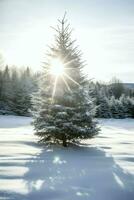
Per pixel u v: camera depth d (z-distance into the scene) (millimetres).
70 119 13305
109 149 13422
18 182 6797
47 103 14023
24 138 16734
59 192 6141
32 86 59125
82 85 14375
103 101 65500
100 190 6383
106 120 59812
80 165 9125
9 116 53500
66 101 13750
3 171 7855
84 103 13672
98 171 8242
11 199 5590
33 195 5887
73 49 14734
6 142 14492
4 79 62938
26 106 57938
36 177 7328
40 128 13711
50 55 14664
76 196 5930
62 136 13688
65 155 11180
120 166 9070
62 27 14891
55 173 7855
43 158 10258
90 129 13516
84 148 13438
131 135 23281
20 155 10805
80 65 14609
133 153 12172
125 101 71750
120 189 6496
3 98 60562
